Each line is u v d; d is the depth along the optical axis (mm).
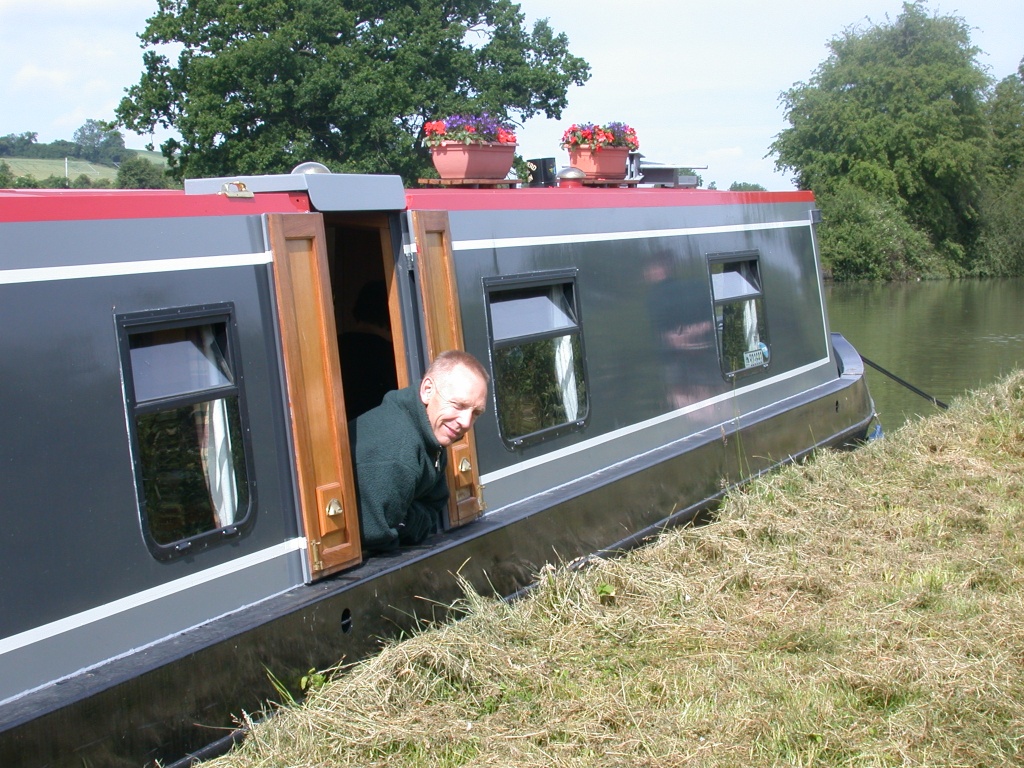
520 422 6539
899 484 8820
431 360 5711
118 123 32625
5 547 3941
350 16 32281
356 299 6668
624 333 7570
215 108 30672
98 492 4230
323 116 32125
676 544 7090
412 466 5203
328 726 4559
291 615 4762
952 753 4562
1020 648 5551
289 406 4961
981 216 53406
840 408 10383
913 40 53594
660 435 7871
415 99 32344
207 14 31938
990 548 7223
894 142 51531
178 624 4500
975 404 11516
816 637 5703
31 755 3783
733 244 9039
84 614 4164
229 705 4496
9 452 3975
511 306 6605
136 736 4129
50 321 4129
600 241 7395
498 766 4410
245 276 4852
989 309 32688
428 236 5758
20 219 4062
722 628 5859
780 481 8500
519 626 5660
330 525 5094
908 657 5434
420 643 5152
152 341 4520
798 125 54625
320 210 5176
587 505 6742
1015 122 59125
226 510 4727
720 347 8711
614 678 5328
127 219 4410
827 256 49156
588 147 8516
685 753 4555
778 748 4660
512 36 36062
